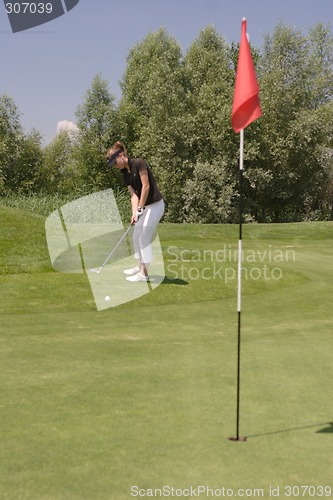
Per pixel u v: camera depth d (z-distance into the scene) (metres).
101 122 40.12
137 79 41.72
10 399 3.37
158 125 34.53
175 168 33.75
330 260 11.68
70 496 2.15
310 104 37.00
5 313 6.22
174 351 4.73
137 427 2.91
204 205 32.19
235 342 5.13
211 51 36.19
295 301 7.36
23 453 2.55
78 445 2.65
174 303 7.10
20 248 9.52
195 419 3.05
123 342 5.05
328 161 35.25
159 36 42.34
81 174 40.94
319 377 3.97
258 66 34.53
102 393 3.51
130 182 7.65
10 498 2.13
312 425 2.98
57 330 5.49
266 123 33.50
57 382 3.76
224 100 33.41
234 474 2.36
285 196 34.47
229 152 32.94
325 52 39.22
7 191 40.31
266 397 3.48
